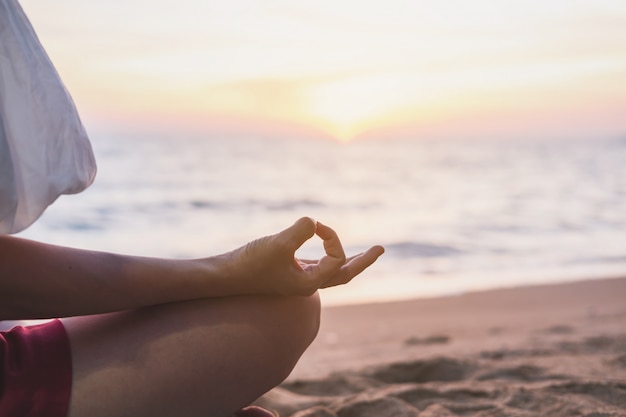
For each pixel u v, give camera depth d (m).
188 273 1.18
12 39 0.98
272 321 1.25
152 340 1.19
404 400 2.02
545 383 2.07
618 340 3.05
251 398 1.30
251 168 30.59
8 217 0.98
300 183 23.84
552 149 54.31
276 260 1.17
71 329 1.20
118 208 15.63
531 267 8.89
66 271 1.09
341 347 3.95
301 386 2.36
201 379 1.20
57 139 1.02
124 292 1.14
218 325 1.21
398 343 3.88
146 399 1.17
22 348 1.13
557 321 4.62
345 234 12.56
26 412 1.09
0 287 1.05
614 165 33.97
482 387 2.08
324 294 6.96
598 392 1.99
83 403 1.12
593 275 8.17
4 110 0.97
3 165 0.95
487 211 16.17
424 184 23.83
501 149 55.22
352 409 1.94
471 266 9.04
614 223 13.32
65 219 13.87
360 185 23.45
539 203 17.44
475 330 4.35
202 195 18.97
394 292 7.12
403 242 11.44
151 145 45.59
